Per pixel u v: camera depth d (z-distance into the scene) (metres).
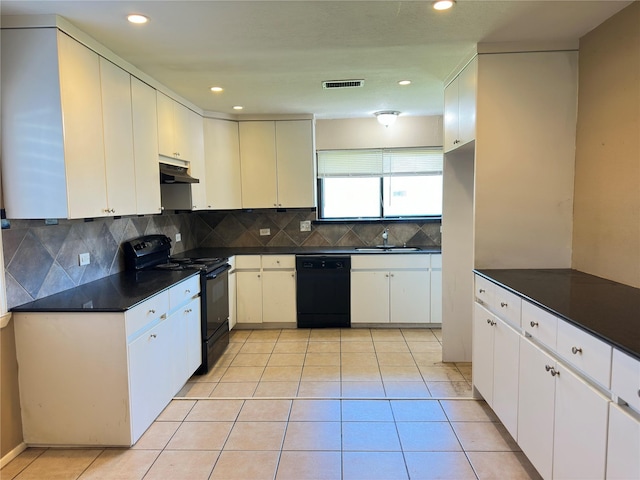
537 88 2.57
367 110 4.42
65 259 2.62
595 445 1.44
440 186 4.98
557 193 2.62
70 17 2.06
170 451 2.24
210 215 4.98
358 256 4.38
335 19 2.16
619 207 2.20
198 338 3.24
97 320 2.18
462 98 2.85
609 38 2.23
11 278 2.20
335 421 2.53
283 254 4.43
